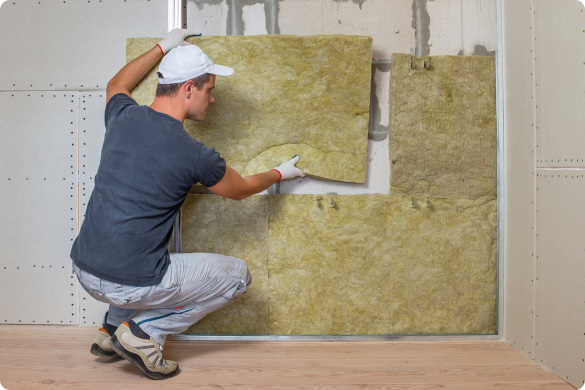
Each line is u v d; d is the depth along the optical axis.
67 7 2.00
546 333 1.64
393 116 1.95
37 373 1.58
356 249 1.96
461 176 1.97
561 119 1.54
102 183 1.44
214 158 1.46
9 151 2.04
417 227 1.96
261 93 1.93
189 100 1.57
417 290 1.97
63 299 2.05
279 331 1.96
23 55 2.02
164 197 1.43
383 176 2.00
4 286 2.05
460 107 1.96
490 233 1.97
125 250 1.38
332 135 1.94
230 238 1.96
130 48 1.95
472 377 1.58
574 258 1.48
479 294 1.98
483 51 1.99
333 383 1.53
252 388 1.49
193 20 1.99
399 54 1.93
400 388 1.50
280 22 1.98
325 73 1.92
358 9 1.98
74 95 2.02
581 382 1.44
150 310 1.54
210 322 1.97
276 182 1.96
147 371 1.51
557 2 1.56
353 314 1.96
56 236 2.04
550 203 1.61
